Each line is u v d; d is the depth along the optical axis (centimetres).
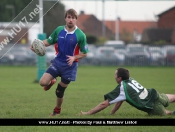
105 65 12694
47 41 3209
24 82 7012
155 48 12544
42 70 6869
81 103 4162
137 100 3120
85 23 19288
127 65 12625
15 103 4131
